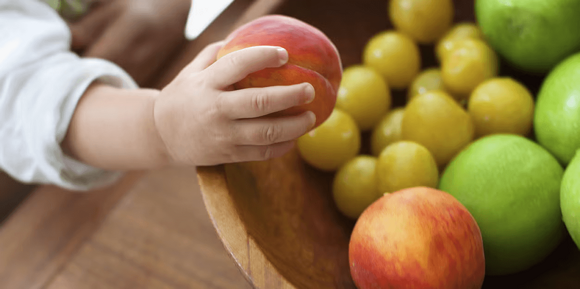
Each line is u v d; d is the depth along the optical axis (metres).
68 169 0.48
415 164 0.41
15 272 0.47
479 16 0.45
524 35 0.43
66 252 0.47
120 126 0.44
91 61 0.49
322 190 0.46
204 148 0.39
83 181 0.49
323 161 0.45
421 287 0.36
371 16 0.51
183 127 0.39
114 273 0.46
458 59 0.45
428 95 0.43
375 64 0.48
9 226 0.49
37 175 0.50
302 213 0.44
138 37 0.58
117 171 0.50
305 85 0.37
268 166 0.44
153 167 0.45
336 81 0.40
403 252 0.36
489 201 0.39
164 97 0.40
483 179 0.39
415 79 0.48
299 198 0.45
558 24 0.42
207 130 0.39
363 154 0.48
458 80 0.45
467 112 0.44
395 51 0.47
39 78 0.48
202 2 0.70
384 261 0.36
